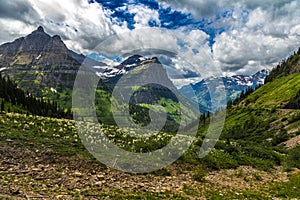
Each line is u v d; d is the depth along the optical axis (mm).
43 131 26453
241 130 144000
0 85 130125
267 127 139750
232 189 19906
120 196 14695
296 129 115750
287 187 22266
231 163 27391
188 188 18203
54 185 15328
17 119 30969
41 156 19469
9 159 18172
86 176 17547
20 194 12867
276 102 186750
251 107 197625
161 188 17453
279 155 39562
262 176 25922
